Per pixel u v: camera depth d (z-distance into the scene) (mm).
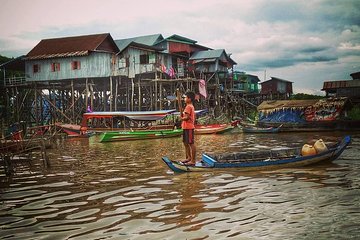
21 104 39219
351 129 29312
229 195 7809
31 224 6188
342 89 39469
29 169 12852
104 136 25281
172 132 28641
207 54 44750
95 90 42719
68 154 17734
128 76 36562
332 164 11633
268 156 11664
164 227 5766
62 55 37219
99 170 12117
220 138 26031
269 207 6762
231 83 48594
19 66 41812
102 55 37031
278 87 62844
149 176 10500
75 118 38531
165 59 38625
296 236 5152
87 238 5375
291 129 30375
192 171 10758
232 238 5160
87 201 7754
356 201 6965
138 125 32500
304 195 7609
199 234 5371
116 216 6512
